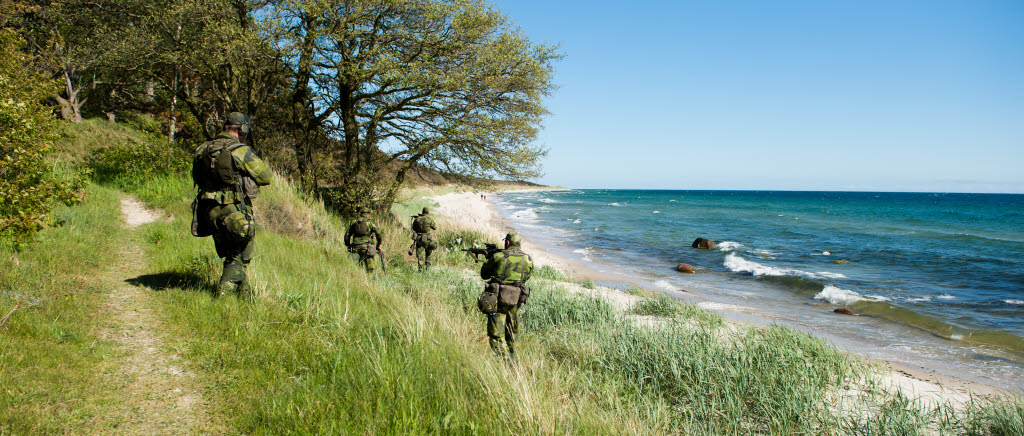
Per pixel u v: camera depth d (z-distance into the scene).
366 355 3.52
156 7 14.27
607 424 3.51
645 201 106.88
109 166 13.70
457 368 3.64
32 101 6.85
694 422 4.39
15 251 5.19
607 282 14.63
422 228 11.05
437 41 14.22
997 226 44.34
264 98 16.42
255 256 7.07
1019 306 12.12
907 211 73.94
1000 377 6.97
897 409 4.79
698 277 16.50
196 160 4.29
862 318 10.77
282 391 2.97
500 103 15.48
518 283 5.27
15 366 2.73
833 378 5.84
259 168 4.40
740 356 5.70
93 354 3.17
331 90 16.27
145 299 4.51
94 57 15.19
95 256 5.96
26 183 5.32
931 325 10.02
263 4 14.15
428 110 15.76
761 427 4.48
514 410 3.04
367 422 2.72
